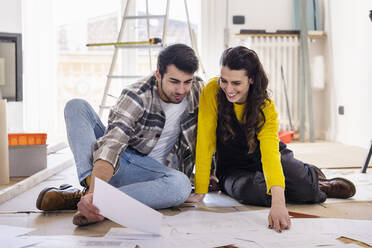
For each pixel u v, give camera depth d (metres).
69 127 1.53
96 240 1.22
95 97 4.44
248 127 1.51
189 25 3.59
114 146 1.36
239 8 4.32
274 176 1.40
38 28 4.15
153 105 1.51
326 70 4.37
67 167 2.68
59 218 1.48
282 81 4.31
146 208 1.20
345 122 3.99
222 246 1.18
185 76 1.37
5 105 1.94
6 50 3.07
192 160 1.70
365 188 1.99
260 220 1.43
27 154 2.20
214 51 4.34
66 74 4.38
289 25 4.36
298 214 1.53
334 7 4.14
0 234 1.29
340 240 1.23
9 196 1.80
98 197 1.17
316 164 2.73
